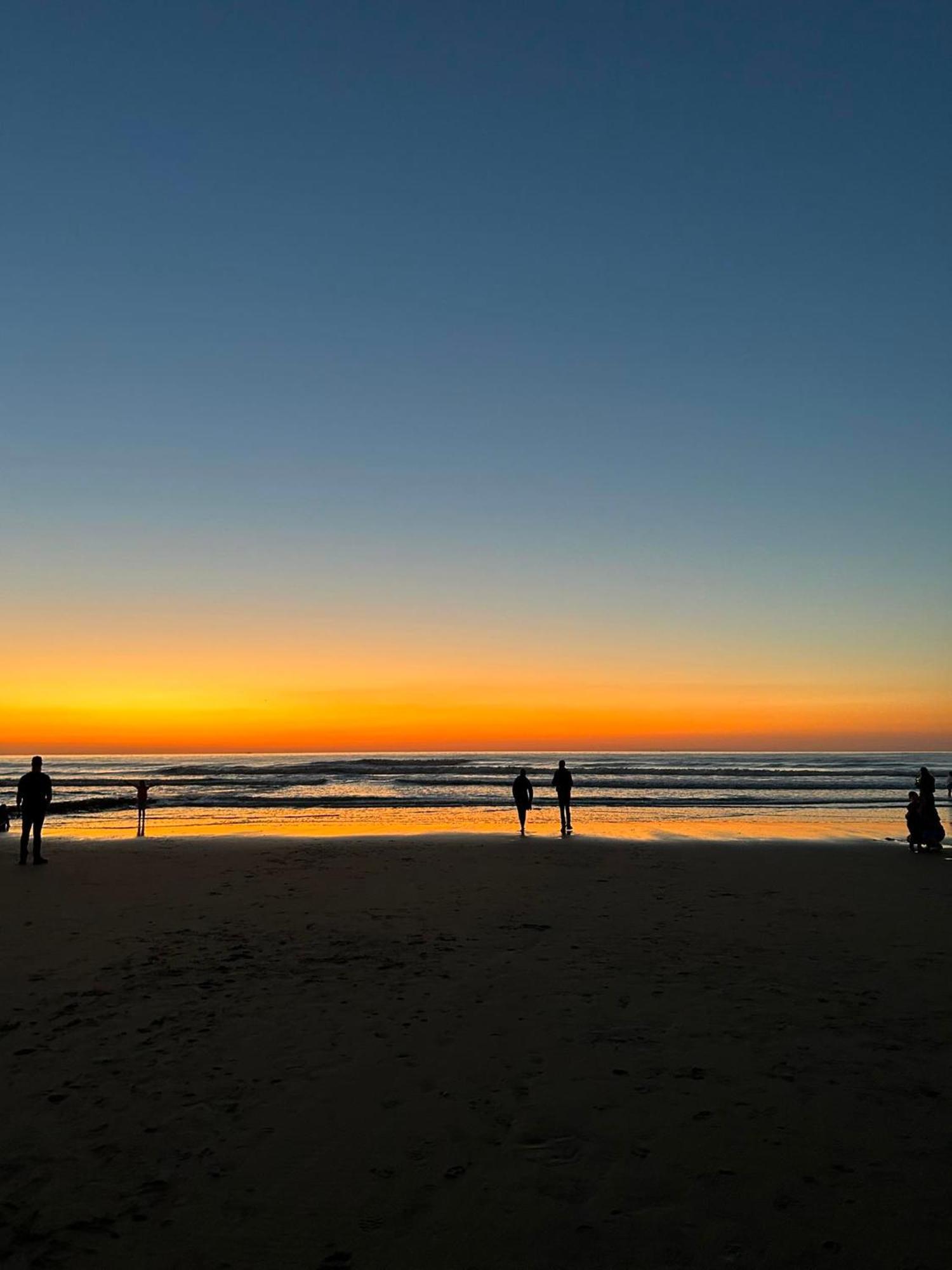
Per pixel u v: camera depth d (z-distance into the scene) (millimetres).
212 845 17703
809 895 11469
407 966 7562
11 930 9164
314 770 74312
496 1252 3207
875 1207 3516
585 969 7457
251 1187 3691
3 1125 4305
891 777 61844
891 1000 6492
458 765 92062
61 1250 3195
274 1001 6477
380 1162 3922
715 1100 4602
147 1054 5320
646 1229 3363
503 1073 5012
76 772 82062
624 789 47281
